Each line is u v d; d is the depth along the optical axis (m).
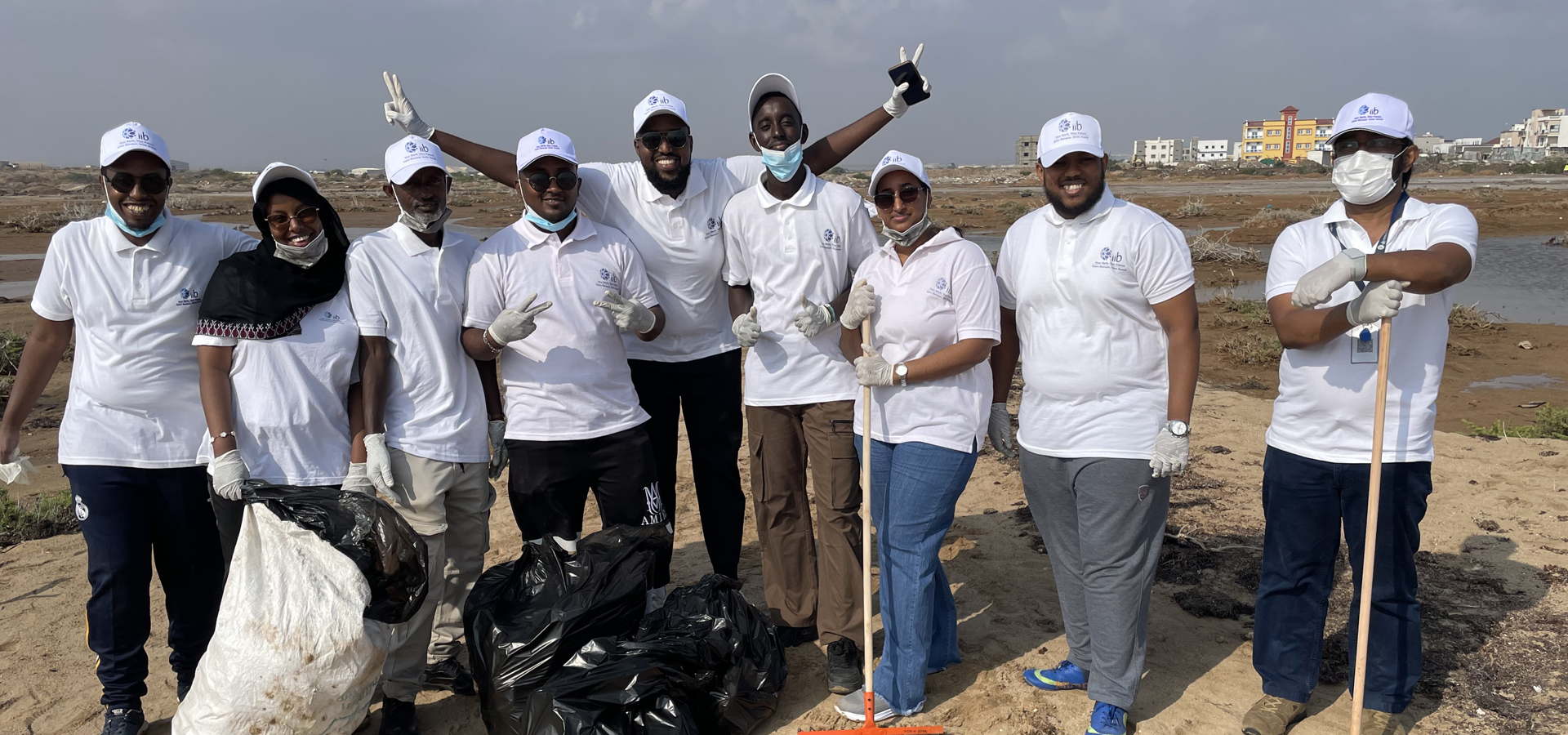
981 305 3.50
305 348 3.50
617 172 4.32
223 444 3.39
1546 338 12.26
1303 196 45.34
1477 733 3.49
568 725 3.17
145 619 3.67
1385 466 3.22
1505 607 4.41
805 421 4.01
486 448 3.84
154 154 3.41
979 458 7.14
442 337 3.65
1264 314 13.89
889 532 3.67
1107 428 3.39
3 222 33.19
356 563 3.17
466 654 4.14
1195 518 5.70
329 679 3.07
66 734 3.79
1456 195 42.62
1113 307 3.33
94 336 3.51
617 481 3.96
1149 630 4.43
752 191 4.06
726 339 4.52
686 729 3.28
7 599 5.05
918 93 4.45
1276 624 3.52
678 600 3.88
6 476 3.70
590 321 3.80
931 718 3.76
